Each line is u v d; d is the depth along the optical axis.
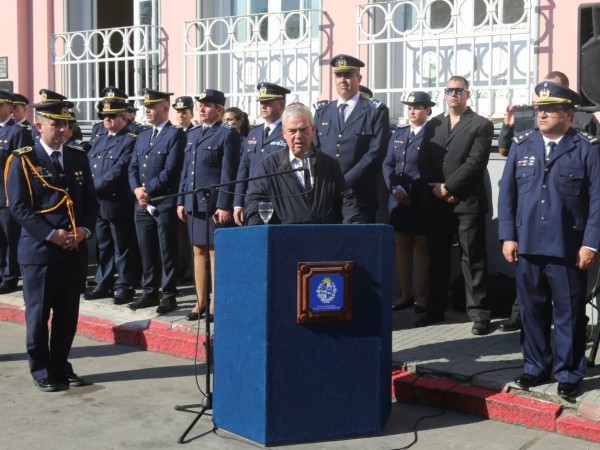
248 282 4.81
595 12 5.50
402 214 7.24
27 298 5.90
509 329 6.67
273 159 5.27
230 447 4.84
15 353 7.00
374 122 6.83
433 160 6.95
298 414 4.80
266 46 8.97
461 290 7.28
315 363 4.81
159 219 7.48
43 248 5.81
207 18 9.31
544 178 5.30
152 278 7.72
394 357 6.01
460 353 6.10
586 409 5.09
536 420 5.16
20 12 10.76
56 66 10.59
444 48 8.02
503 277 7.20
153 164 7.54
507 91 7.66
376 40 8.03
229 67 9.38
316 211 5.18
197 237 7.17
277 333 4.71
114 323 7.36
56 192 5.87
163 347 6.93
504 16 7.80
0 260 8.82
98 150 8.01
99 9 10.87
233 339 4.96
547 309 5.41
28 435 5.11
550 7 7.32
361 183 6.82
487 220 7.41
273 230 4.66
